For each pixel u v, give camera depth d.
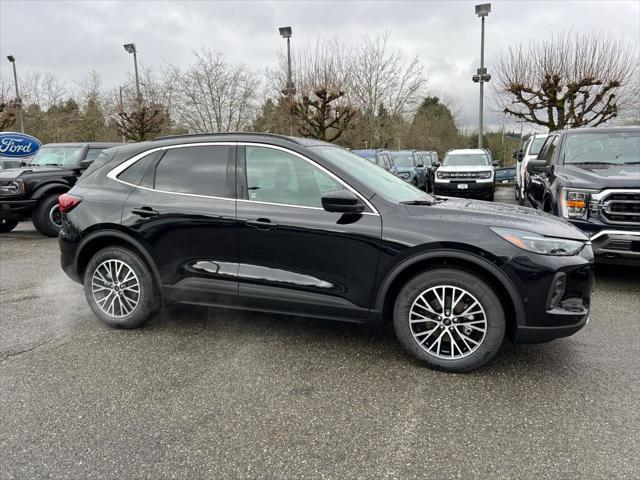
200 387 3.01
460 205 3.58
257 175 3.54
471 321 3.12
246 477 2.19
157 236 3.70
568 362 3.32
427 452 2.36
